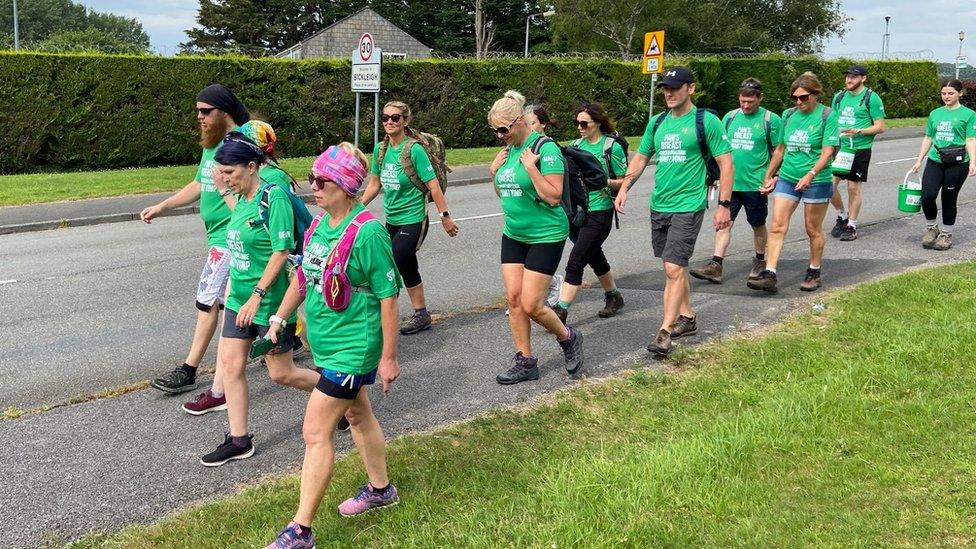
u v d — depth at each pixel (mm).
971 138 8945
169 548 3619
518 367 5648
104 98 19578
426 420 5035
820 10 55562
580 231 6664
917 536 3439
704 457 4137
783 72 28500
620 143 6973
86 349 6617
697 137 5816
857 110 9727
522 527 3578
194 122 20703
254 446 4762
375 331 3580
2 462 4543
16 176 17438
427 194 6781
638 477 3951
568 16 51125
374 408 5230
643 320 7078
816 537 3441
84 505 4078
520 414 5082
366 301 3547
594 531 3531
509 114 5125
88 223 12961
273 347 4246
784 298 7520
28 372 6062
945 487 3807
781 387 5230
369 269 3504
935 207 9398
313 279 3570
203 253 10508
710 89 28078
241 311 4340
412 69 22984
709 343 6309
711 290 7961
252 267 4488
